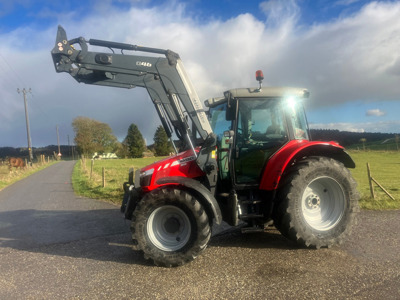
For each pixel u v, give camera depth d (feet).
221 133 18.21
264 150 17.67
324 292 11.82
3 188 55.36
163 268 14.90
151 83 17.10
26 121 158.61
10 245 19.86
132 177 17.85
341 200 17.06
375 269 13.61
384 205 26.81
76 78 17.21
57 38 16.75
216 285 12.82
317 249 16.47
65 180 65.16
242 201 16.78
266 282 12.86
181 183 15.38
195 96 17.21
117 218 26.71
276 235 19.17
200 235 14.88
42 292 12.87
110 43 17.01
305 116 19.52
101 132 302.86
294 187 16.20
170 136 17.95
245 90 17.38
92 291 12.78
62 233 22.35
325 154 18.69
